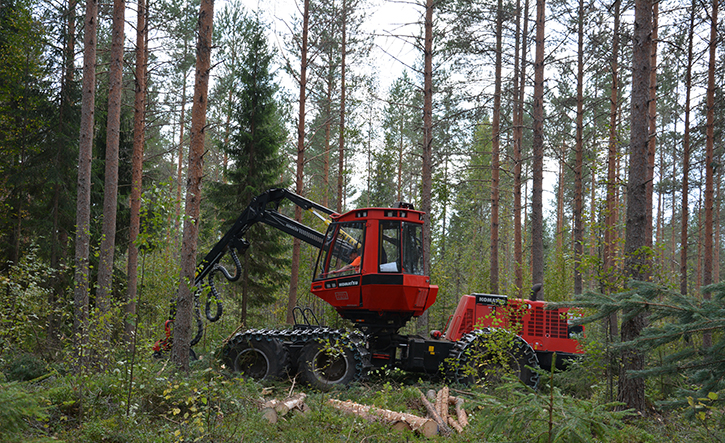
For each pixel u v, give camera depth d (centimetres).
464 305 1080
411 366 1012
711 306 419
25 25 1477
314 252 1811
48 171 1478
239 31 2394
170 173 2764
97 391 646
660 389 873
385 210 996
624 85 2064
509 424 413
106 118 1700
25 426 332
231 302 1567
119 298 1449
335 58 2173
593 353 854
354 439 629
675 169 3394
